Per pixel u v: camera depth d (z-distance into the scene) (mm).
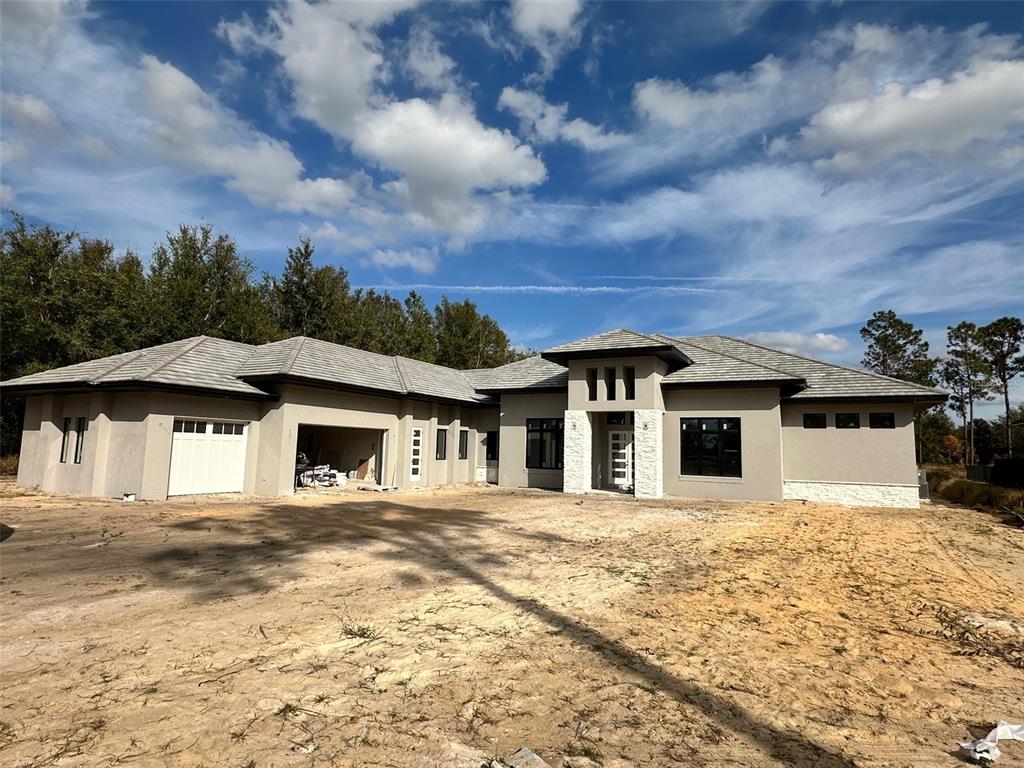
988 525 13883
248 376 16594
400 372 22625
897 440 18078
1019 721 3990
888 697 4332
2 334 24625
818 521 13844
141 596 6242
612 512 14805
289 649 4828
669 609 6355
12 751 3168
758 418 18547
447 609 6082
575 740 3508
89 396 15719
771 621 6070
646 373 19172
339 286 38812
